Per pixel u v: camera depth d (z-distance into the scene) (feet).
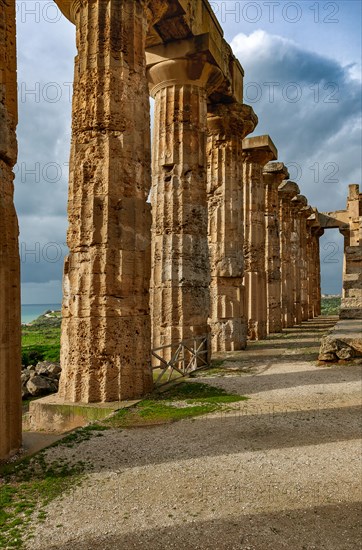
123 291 33.14
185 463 20.17
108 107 33.35
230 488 17.46
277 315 90.58
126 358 32.96
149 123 36.09
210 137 63.41
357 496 16.60
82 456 21.33
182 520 15.06
